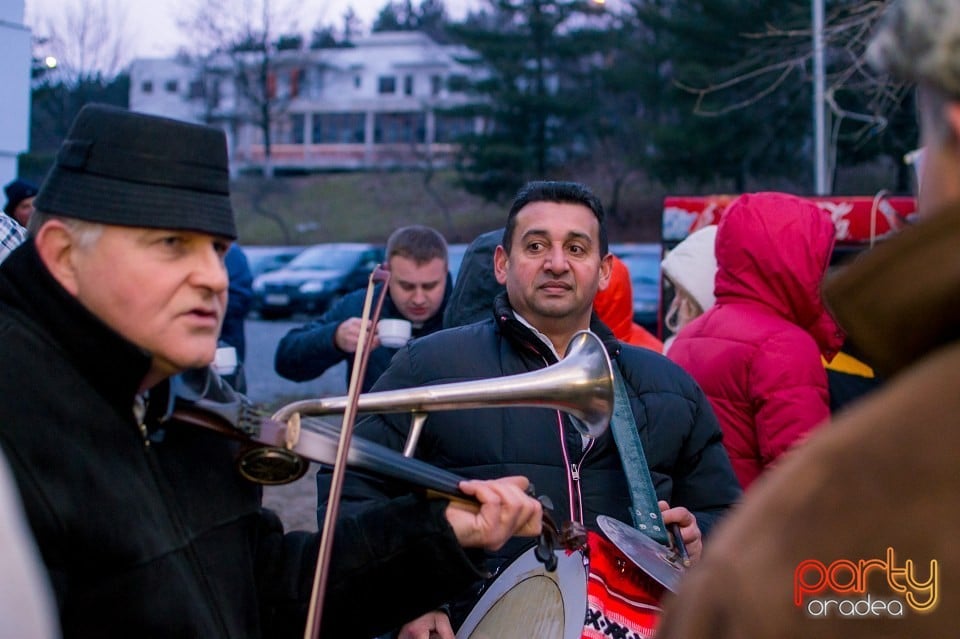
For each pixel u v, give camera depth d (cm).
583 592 200
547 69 3719
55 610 134
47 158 3572
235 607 159
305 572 181
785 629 86
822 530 87
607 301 401
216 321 157
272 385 1561
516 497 178
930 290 89
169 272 150
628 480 240
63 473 137
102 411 145
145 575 143
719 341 334
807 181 2734
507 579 216
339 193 4697
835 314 96
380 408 178
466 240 4188
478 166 3744
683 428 266
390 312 443
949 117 96
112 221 147
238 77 4597
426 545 177
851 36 908
